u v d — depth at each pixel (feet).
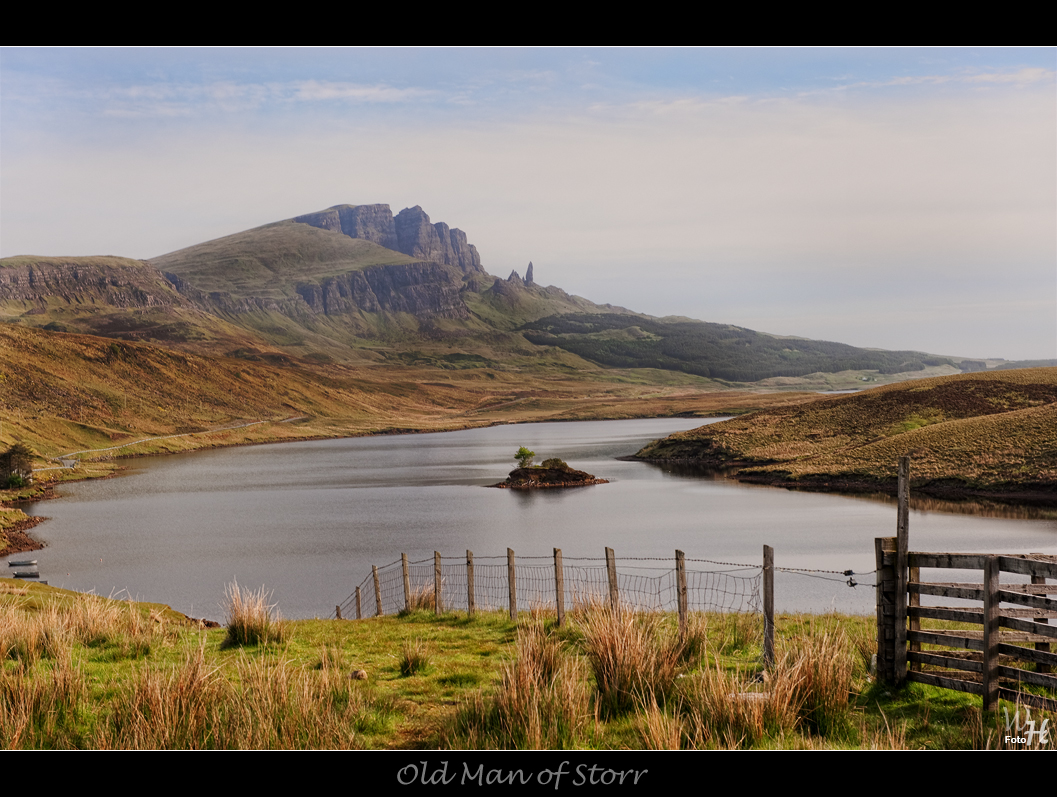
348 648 43.09
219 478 383.04
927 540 161.38
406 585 63.98
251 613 45.62
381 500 271.08
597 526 196.44
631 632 29.76
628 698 27.17
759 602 93.15
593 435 635.66
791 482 284.00
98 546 192.44
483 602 96.99
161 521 236.63
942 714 26.81
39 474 399.65
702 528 187.42
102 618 45.55
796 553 149.07
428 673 35.53
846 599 98.43
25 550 190.29
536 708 24.14
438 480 336.08
